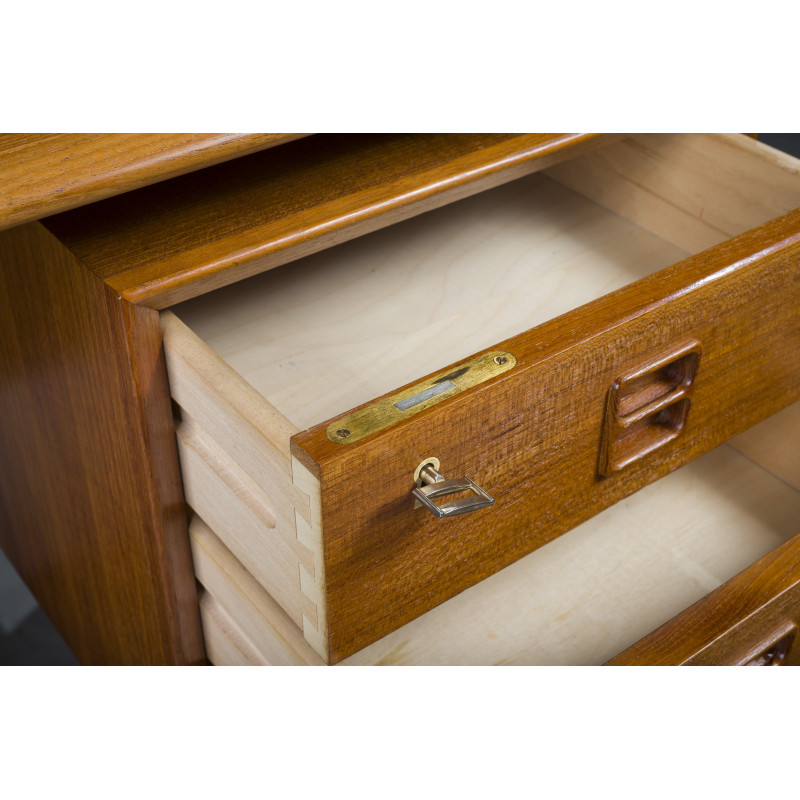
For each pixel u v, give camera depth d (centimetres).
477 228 90
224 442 59
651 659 61
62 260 62
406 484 54
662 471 71
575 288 83
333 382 73
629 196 90
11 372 77
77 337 64
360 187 68
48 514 85
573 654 71
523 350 58
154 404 62
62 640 107
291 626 64
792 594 66
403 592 59
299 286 83
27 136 57
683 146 82
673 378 67
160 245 62
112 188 57
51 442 76
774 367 73
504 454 59
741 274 65
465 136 74
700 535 82
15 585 113
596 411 62
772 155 77
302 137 68
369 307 81
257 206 66
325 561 53
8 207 54
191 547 71
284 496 54
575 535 81
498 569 65
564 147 75
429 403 54
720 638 63
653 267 85
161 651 78
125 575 76
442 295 82
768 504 85
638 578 78
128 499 69
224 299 81
